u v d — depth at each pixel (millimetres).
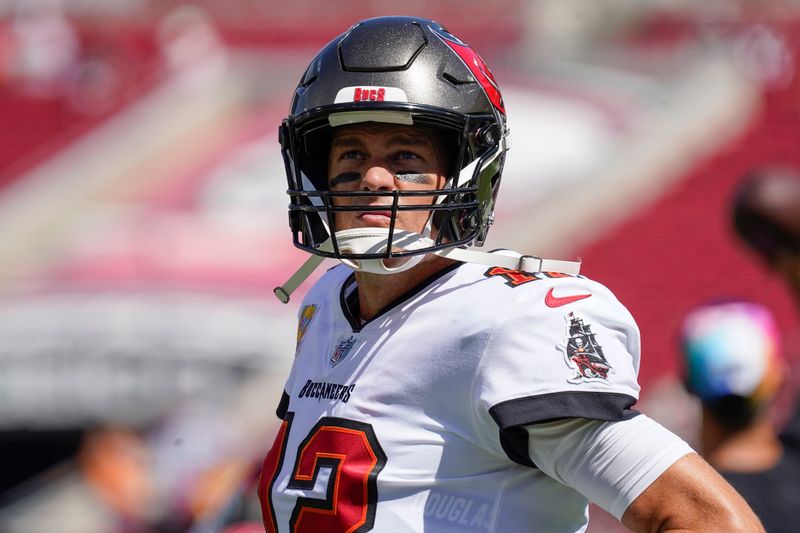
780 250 10844
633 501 5570
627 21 53688
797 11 48906
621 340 6074
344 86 6500
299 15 59562
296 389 6879
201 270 35125
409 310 6383
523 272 6332
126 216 40844
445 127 6504
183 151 47281
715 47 47094
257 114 49875
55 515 26688
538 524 6062
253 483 9508
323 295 7379
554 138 42625
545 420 5668
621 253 37656
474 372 5922
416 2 58719
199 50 54094
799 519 10266
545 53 52719
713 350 10602
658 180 40344
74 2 55844
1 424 31672
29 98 52250
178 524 19672
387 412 6145
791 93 44938
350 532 6020
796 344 29172
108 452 23125
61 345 31797
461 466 5988
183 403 29312
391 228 6195
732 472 10508
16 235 43312
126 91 52812
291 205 6992
